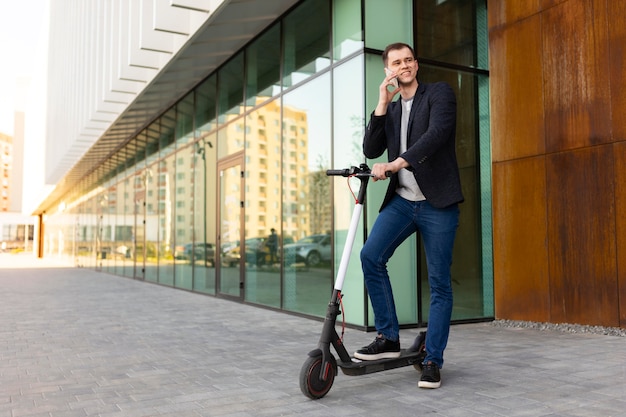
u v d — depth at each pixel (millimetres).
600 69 5219
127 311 7664
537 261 5793
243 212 8680
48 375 3781
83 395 3217
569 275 5461
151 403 3014
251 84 8406
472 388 3133
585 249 5316
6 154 88250
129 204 16453
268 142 7875
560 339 4820
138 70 10195
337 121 6230
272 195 7719
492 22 6383
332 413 2729
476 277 6273
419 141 3008
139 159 15250
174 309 7875
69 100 18234
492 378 3371
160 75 9797
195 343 5043
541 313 5738
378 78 5887
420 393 3055
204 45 8461
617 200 5043
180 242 11758
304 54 6949
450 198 3162
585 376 3383
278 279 7547
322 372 2959
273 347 4785
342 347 3094
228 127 9250
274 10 7324
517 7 6070
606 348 4309
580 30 5406
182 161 11570
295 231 7090
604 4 5195
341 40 6195
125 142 16234
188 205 11250
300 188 6996
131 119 13234
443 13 6273
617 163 5051
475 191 6332
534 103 5852
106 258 19984
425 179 3152
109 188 19641
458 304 6094
